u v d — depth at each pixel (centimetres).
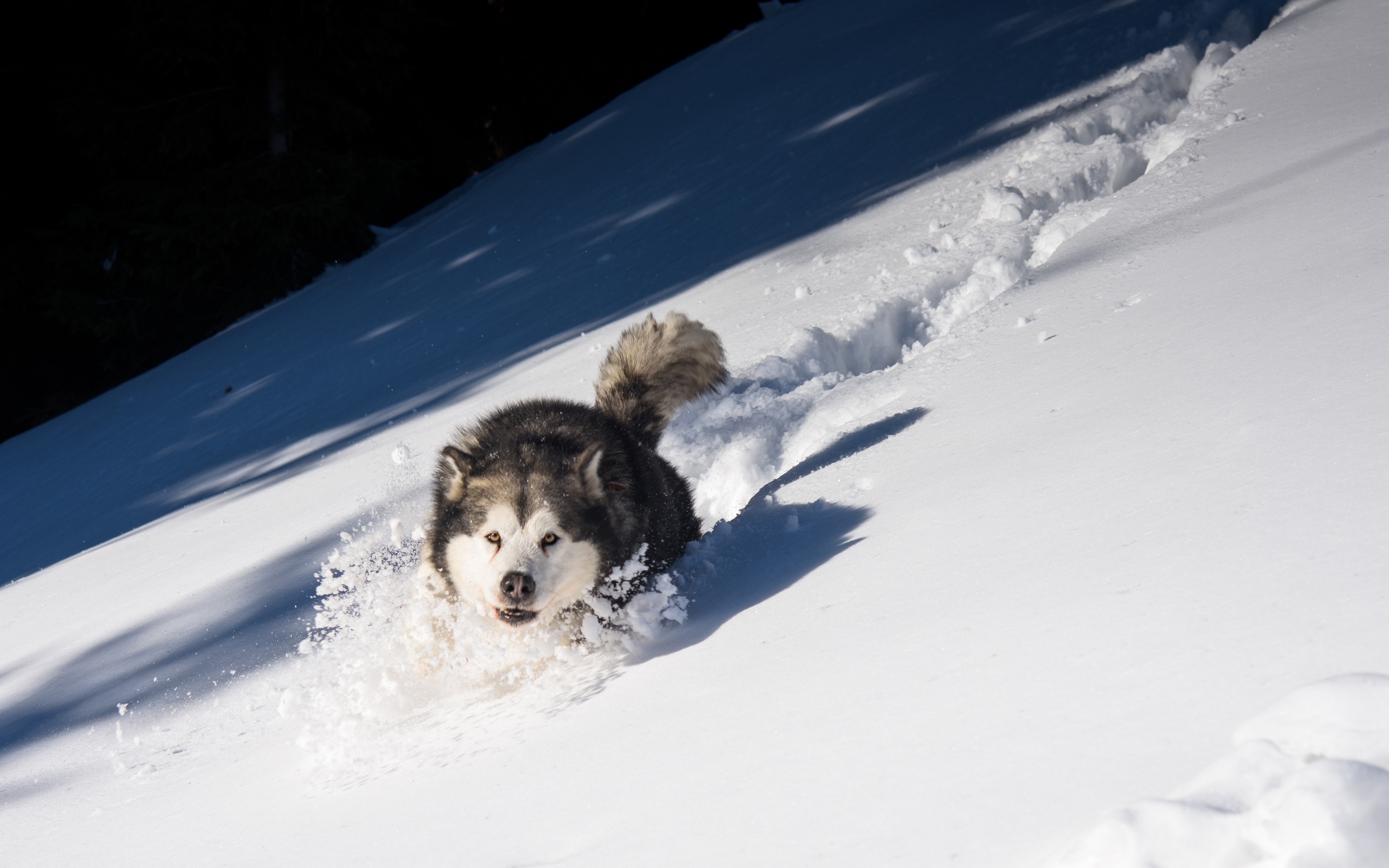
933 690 178
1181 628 164
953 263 565
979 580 218
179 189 1966
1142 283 401
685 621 287
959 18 1423
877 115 1130
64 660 463
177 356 1688
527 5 2692
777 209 941
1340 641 143
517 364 761
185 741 329
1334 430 213
